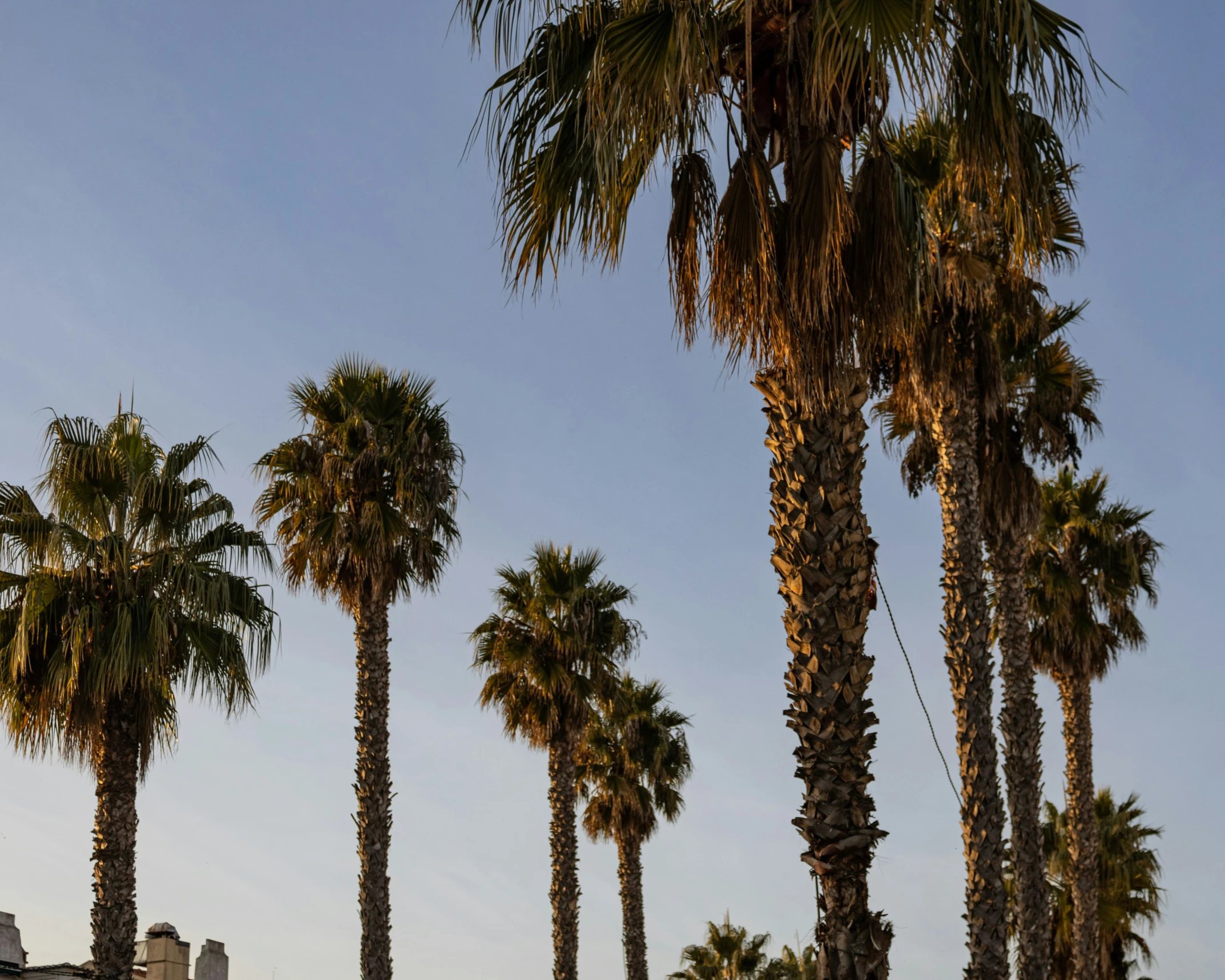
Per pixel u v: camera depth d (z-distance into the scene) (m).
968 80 7.87
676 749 34.28
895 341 8.55
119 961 16.62
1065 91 7.77
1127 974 30.84
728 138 7.72
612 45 7.56
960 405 16.77
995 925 15.02
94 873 16.97
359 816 21.73
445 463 24.03
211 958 20.88
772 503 7.96
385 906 21.33
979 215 9.20
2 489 18.25
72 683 16.70
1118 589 25.94
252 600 19.09
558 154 8.34
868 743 7.44
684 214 8.34
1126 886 30.50
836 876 7.21
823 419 7.77
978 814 15.42
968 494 16.58
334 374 24.47
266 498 23.45
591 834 33.50
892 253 7.78
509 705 27.38
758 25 8.00
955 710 16.00
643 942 32.41
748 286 7.85
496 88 8.41
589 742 33.66
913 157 16.12
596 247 8.26
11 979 15.61
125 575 17.69
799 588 7.62
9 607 17.92
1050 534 26.72
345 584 22.73
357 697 22.36
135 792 17.48
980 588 16.22
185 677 18.34
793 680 7.62
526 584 28.27
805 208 7.60
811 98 7.77
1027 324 17.33
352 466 22.88
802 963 35.53
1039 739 18.38
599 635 28.14
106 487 18.53
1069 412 20.27
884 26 7.04
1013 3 7.40
